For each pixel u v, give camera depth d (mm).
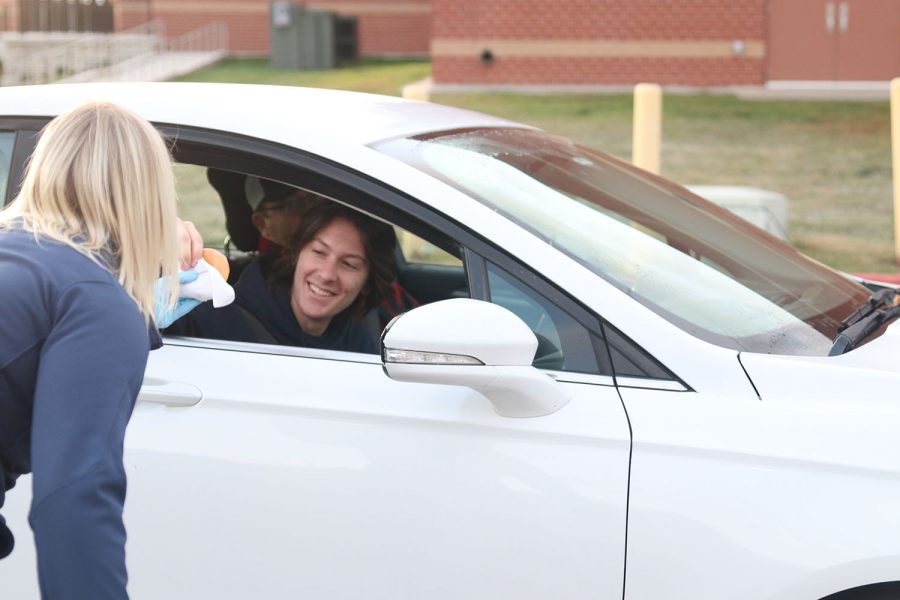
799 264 3107
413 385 2436
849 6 16406
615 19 16609
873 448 2230
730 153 13227
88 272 1794
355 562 2379
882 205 10969
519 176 2830
